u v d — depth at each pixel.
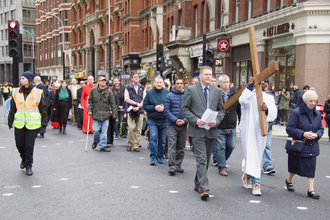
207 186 6.12
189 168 8.66
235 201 6.09
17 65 15.01
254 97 6.57
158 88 9.06
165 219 5.20
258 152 6.50
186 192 6.59
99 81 10.74
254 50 6.33
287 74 19.42
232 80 24.89
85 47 63.22
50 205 5.80
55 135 14.32
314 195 6.29
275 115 6.91
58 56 74.81
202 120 6.03
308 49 17.59
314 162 6.38
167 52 35.59
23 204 5.84
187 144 12.27
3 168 8.41
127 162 9.22
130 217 5.27
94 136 10.98
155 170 8.36
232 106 6.87
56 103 14.63
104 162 9.16
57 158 9.61
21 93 7.75
